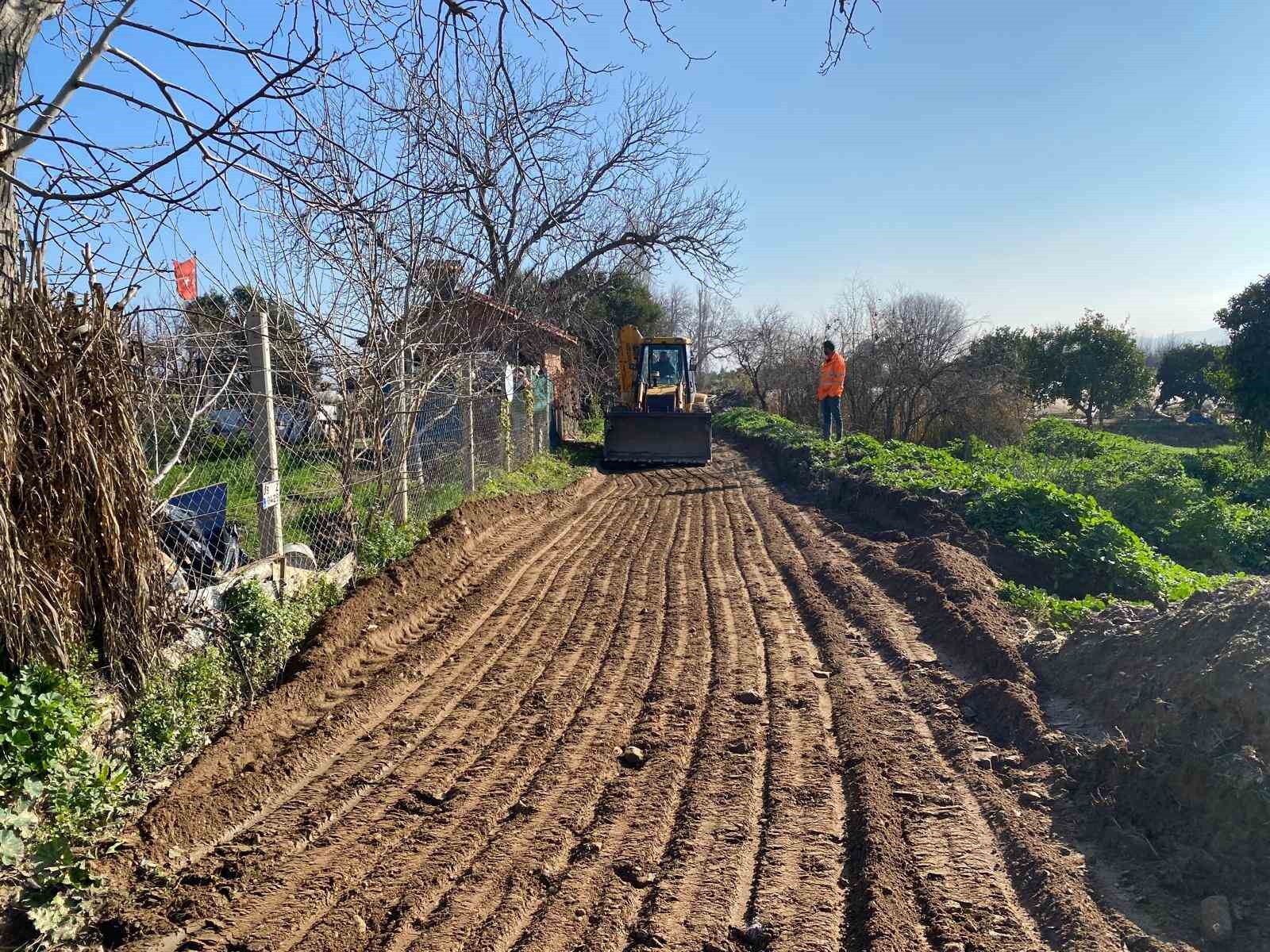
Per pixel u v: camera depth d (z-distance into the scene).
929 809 4.89
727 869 4.29
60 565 4.67
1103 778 4.95
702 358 54.12
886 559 10.60
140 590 5.14
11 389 4.39
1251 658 4.98
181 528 6.56
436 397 11.98
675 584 10.09
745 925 3.86
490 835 4.61
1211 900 3.89
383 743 5.77
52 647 4.53
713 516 15.09
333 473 8.95
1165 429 52.56
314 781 5.23
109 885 4.05
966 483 14.09
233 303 7.38
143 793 4.80
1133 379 52.28
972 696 6.42
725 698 6.54
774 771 5.34
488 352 14.80
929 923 3.87
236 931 3.82
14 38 4.63
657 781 5.21
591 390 31.03
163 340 5.99
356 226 7.42
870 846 4.40
